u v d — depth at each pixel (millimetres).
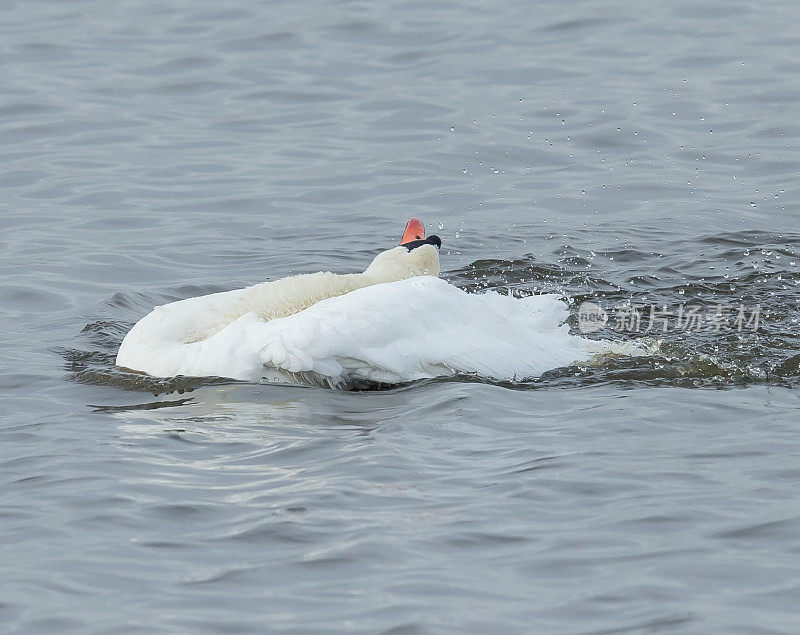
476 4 32156
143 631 8344
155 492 10484
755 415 12148
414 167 23406
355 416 12242
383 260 14523
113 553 9445
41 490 10578
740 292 17547
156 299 17547
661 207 21469
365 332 13094
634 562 9156
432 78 27625
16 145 24547
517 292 17766
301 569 9133
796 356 14453
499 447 11336
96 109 26391
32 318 16422
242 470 10898
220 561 9289
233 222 21062
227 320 13883
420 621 8383
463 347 13516
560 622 8367
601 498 10219
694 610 8484
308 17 31500
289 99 26859
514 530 9680
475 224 20891
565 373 13758
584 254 19422
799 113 25156
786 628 8250
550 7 31781
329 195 22266
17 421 12383
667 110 25547
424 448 11320
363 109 26188
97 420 12344
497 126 25016
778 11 31094
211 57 29172
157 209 21562
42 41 30344
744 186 22312
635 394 12914
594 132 24656
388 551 9359
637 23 30500
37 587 8953
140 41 30344
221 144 24688
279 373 13266
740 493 10250
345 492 10344
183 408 12586
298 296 13953
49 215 21203
